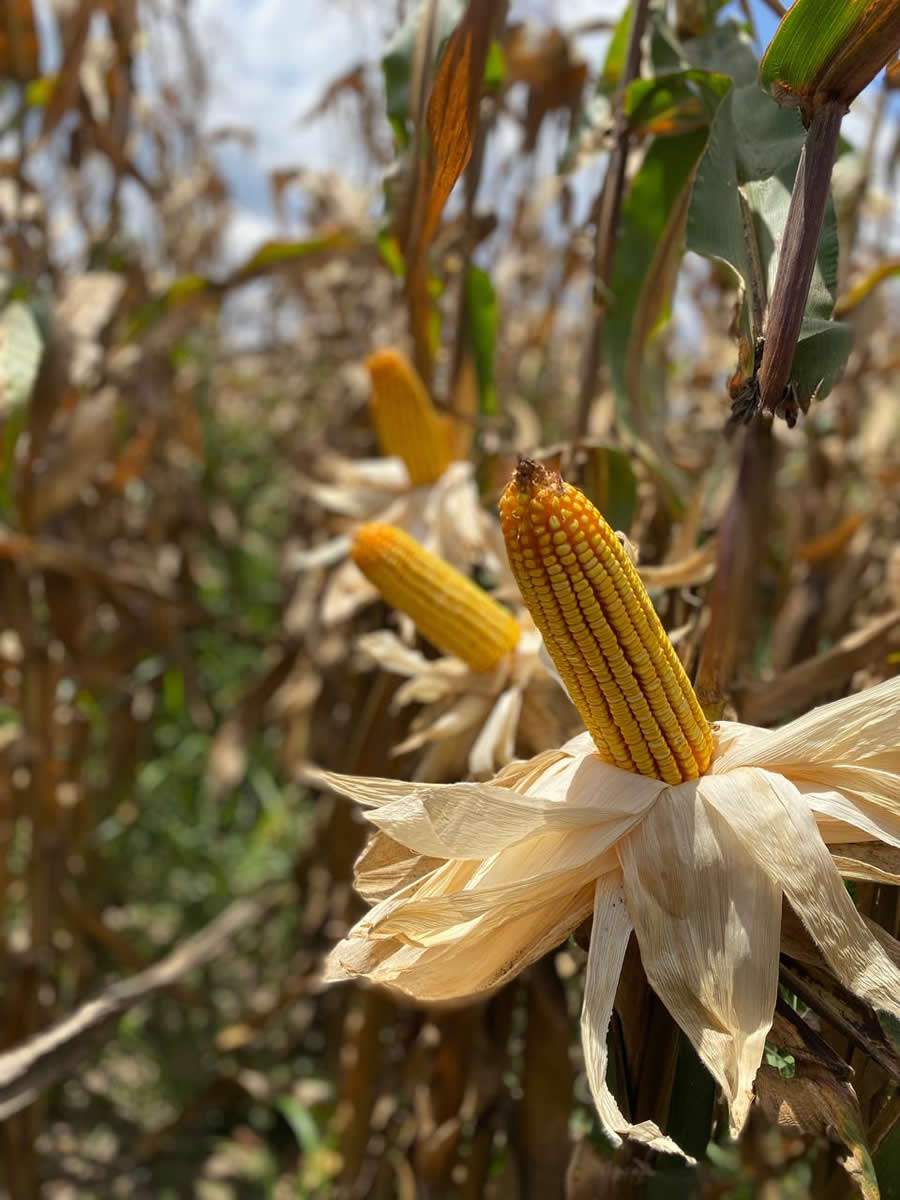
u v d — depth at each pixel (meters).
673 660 0.44
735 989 0.41
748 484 0.66
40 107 1.37
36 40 1.28
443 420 1.04
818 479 1.15
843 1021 0.43
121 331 1.52
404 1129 1.01
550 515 0.39
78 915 1.35
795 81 0.40
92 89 1.38
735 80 0.70
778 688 0.67
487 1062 0.87
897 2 0.37
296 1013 1.44
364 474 1.04
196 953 1.07
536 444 1.12
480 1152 0.88
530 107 1.24
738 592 0.65
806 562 1.02
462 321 1.00
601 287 0.74
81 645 1.33
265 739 1.90
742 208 0.52
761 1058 0.40
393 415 0.95
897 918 0.53
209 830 1.76
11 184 1.38
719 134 0.52
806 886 0.41
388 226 0.91
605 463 0.80
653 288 0.75
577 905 0.47
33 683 1.20
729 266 0.49
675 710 0.44
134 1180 1.30
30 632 1.19
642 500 0.90
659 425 0.86
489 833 0.43
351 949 0.46
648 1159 0.54
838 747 0.44
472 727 0.72
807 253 0.41
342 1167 1.04
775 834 0.42
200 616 1.55
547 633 0.42
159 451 1.78
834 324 0.44
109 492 1.51
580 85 1.21
